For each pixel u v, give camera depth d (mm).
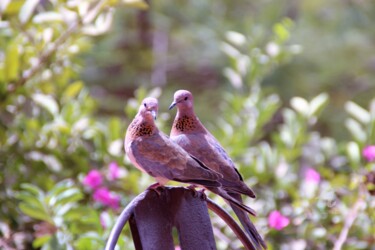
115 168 10531
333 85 22266
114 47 20844
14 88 10727
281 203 11266
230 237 10258
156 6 21875
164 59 22750
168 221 6109
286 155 11719
